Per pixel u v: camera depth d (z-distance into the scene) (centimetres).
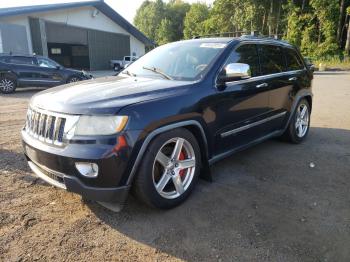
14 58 1280
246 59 410
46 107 292
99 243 264
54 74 1371
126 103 278
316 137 585
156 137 290
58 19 2473
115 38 3206
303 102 545
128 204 326
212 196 343
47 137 285
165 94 307
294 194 350
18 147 502
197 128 330
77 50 3572
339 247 258
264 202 331
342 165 438
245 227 286
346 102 986
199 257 247
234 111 378
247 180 386
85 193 271
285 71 495
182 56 400
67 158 265
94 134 264
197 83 338
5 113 806
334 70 3067
